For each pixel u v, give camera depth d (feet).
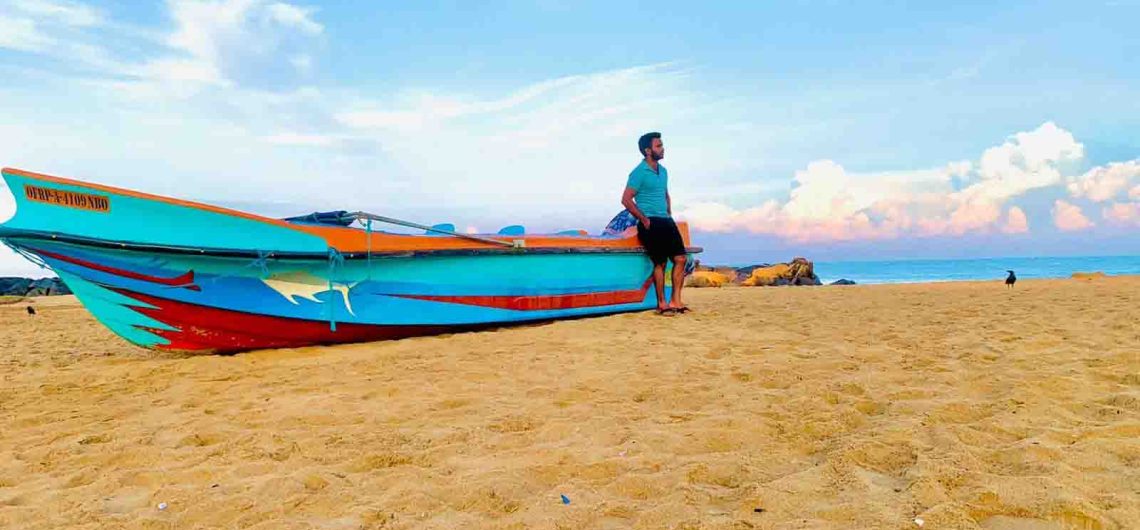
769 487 7.48
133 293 16.84
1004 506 6.73
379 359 16.93
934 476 7.54
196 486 8.25
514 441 9.70
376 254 19.51
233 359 17.62
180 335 17.72
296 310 18.53
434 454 9.16
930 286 50.16
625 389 12.72
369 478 8.30
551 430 10.09
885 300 32.76
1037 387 11.51
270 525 6.91
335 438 10.03
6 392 14.35
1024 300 29.35
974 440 8.88
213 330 17.88
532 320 23.15
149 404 12.92
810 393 11.84
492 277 22.12
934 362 14.14
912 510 6.77
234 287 17.71
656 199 25.53
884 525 6.41
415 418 11.14
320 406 12.14
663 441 9.39
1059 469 7.59
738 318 23.63
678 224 28.30
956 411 10.32
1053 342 15.93
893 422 9.87
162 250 16.53
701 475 8.05
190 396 13.51
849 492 7.32
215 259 17.28
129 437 10.52
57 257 15.92
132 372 16.20
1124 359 13.53
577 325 22.07
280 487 8.02
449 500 7.52
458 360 16.35
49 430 11.23
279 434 10.35
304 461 9.07
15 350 21.36
